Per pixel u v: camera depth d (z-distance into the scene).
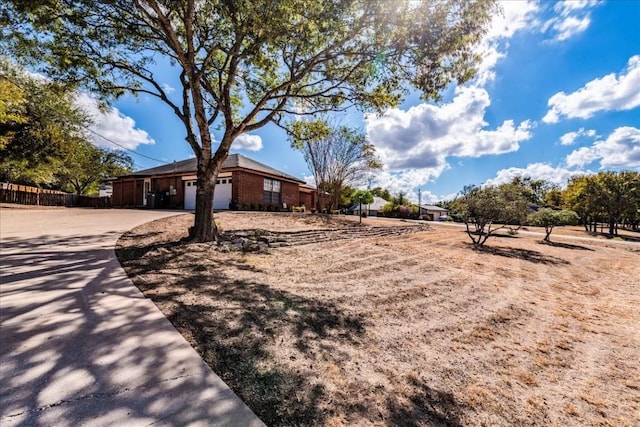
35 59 6.72
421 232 14.94
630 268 8.38
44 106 15.66
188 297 3.45
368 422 1.72
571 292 5.42
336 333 2.95
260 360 2.27
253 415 1.64
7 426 1.39
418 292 4.62
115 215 11.95
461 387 2.25
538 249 11.19
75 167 23.27
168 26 5.73
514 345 3.08
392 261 6.83
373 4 5.41
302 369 2.22
